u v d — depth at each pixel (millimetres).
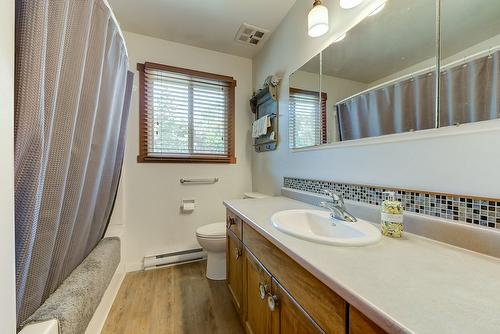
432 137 827
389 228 817
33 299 724
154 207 2166
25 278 636
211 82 2410
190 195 2309
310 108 1541
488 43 688
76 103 783
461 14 754
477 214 699
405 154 927
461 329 358
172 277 1952
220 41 2230
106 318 1427
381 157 1033
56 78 646
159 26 1993
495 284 500
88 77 913
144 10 1790
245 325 1213
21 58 527
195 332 1320
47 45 615
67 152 765
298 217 1158
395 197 944
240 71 2529
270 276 898
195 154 2355
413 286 486
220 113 2469
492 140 674
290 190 1761
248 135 2574
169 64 2213
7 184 431
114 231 1797
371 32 1078
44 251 729
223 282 1873
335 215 1031
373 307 415
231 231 1510
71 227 912
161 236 2189
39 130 570
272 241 827
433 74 827
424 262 609
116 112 1391
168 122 2248
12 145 445
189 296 1676
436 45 818
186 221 2289
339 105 1284
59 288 902
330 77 1351
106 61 1091
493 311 404
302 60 1638
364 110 1121
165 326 1366
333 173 1336
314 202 1449
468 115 729
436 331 353
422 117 862
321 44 1430
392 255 654
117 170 1710
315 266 581
